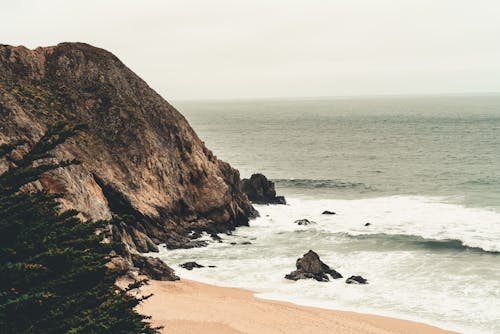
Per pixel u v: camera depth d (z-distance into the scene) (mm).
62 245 14125
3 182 13555
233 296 40469
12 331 11836
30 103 60312
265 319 35094
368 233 60781
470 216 69312
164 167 63375
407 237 58562
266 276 45875
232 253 53344
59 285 13352
